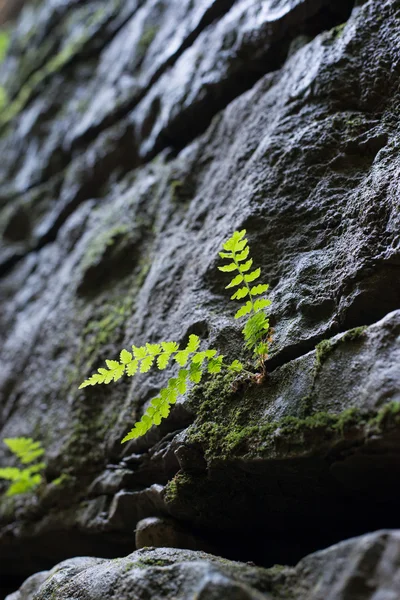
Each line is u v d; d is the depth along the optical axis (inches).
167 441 85.9
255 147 105.3
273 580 58.2
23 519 114.7
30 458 112.0
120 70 176.7
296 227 88.2
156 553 70.1
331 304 76.4
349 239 78.8
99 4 224.7
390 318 64.9
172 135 138.8
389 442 57.7
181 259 106.9
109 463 101.4
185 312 94.7
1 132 234.1
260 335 75.2
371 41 94.0
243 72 121.4
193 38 144.6
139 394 97.7
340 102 93.6
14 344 153.3
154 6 178.9
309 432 63.7
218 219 104.7
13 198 201.8
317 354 69.6
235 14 128.8
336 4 104.7
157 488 84.2
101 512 98.5
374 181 80.0
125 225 132.0
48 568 120.3
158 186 132.7
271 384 74.0
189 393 83.1
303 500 71.3
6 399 142.3
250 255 90.5
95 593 66.8
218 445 73.9
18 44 266.2
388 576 48.4
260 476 71.0
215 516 78.1
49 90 213.6
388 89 89.0
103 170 164.1
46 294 156.7
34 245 181.9
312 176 90.3
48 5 255.4
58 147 190.9
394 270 71.7
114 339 113.5
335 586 51.3
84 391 113.2
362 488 65.4
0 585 131.2
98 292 129.8
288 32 112.3
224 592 54.0
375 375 62.2
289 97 101.3
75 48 211.6
